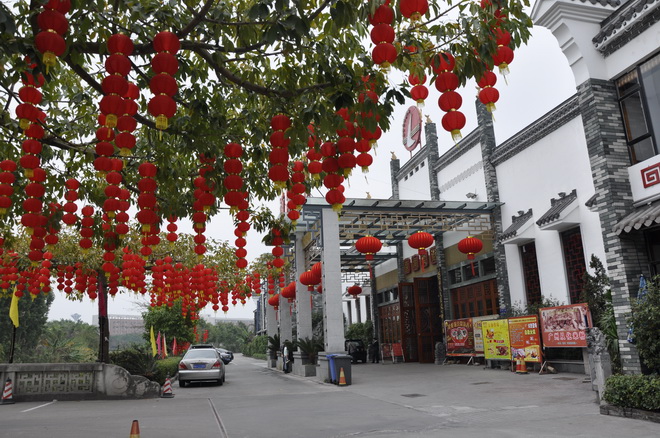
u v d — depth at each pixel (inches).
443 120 162.2
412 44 176.1
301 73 230.4
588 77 387.9
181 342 1258.6
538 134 671.8
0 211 197.9
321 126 188.1
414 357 962.7
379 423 340.2
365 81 193.8
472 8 176.4
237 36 209.5
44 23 133.7
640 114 371.2
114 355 664.4
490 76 178.2
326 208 705.6
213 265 685.9
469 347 788.0
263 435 309.9
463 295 861.8
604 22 389.7
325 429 324.8
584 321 524.7
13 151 271.1
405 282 994.7
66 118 298.0
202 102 233.6
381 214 741.9
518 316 627.5
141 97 249.0
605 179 372.5
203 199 230.4
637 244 361.4
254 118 246.1
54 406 475.2
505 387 490.6
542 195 666.8
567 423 303.3
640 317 302.5
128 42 142.9
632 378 316.2
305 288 857.5
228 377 879.7
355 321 1481.3
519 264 709.3
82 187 304.5
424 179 1001.5
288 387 634.8
